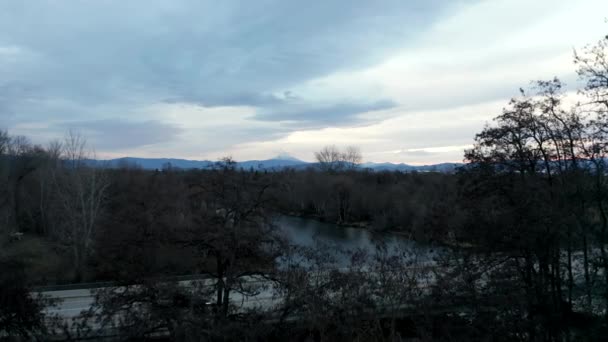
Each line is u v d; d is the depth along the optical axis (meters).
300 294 18.44
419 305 17.67
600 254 19.38
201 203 21.83
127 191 43.91
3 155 52.16
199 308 18.56
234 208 20.80
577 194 18.70
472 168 22.30
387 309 18.70
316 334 19.11
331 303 18.45
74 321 19.44
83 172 41.19
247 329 17.77
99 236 32.62
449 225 22.12
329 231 57.47
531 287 17.52
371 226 58.41
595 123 19.14
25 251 37.12
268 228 21.52
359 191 68.19
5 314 17.00
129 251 20.55
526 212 18.28
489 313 16.34
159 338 19.72
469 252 18.91
